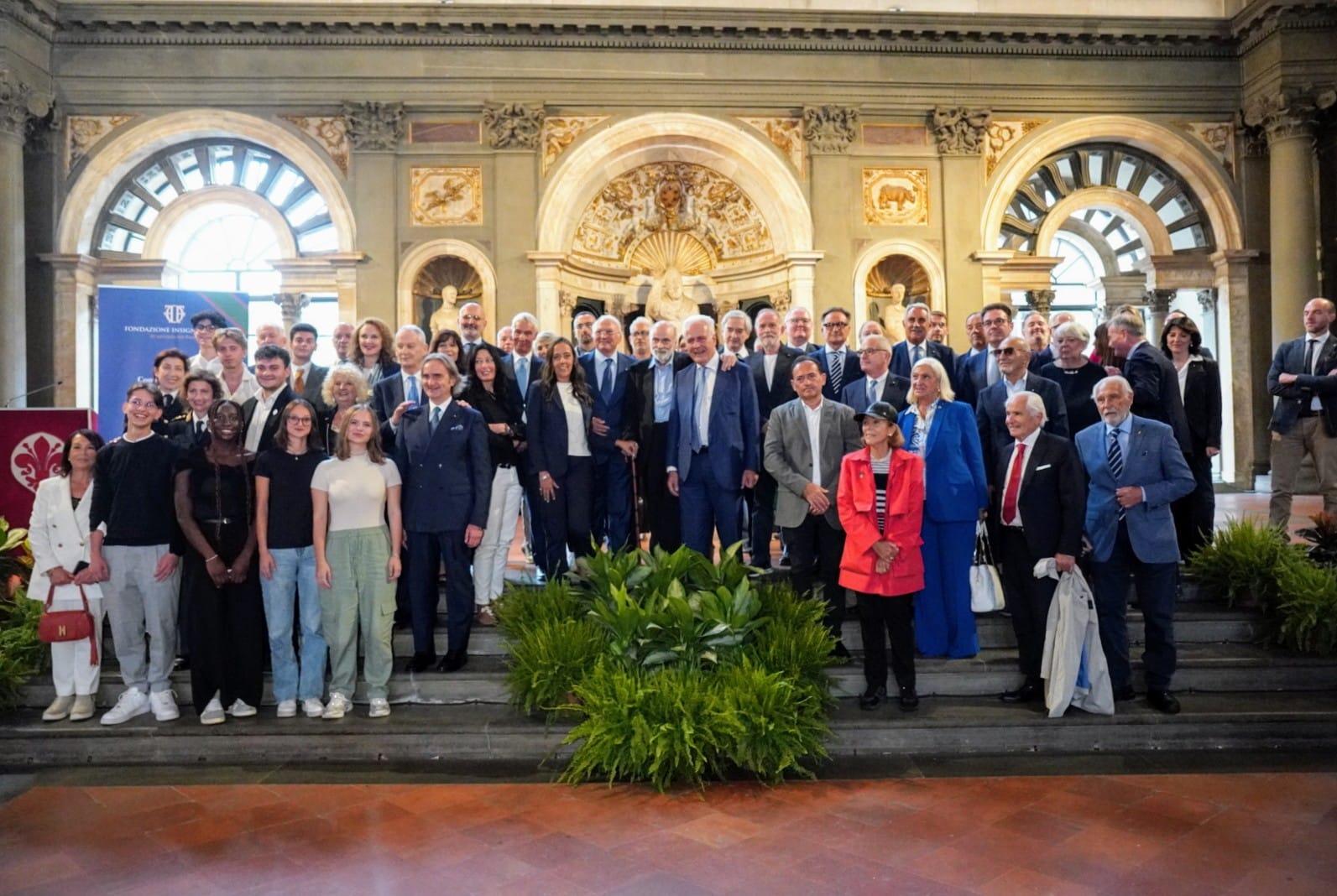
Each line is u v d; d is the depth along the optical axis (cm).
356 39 1313
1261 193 1409
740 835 383
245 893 340
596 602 506
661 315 1398
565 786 440
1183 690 531
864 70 1365
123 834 391
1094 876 344
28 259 1296
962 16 1345
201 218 1441
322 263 1362
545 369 583
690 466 567
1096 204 1448
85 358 1329
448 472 527
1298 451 683
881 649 500
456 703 521
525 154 1328
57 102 1298
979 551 548
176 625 516
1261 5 1305
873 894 332
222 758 478
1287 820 391
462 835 387
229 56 1312
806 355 616
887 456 495
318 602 505
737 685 455
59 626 488
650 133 1346
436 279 1359
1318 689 534
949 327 1370
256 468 500
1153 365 573
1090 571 513
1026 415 495
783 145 1366
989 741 480
